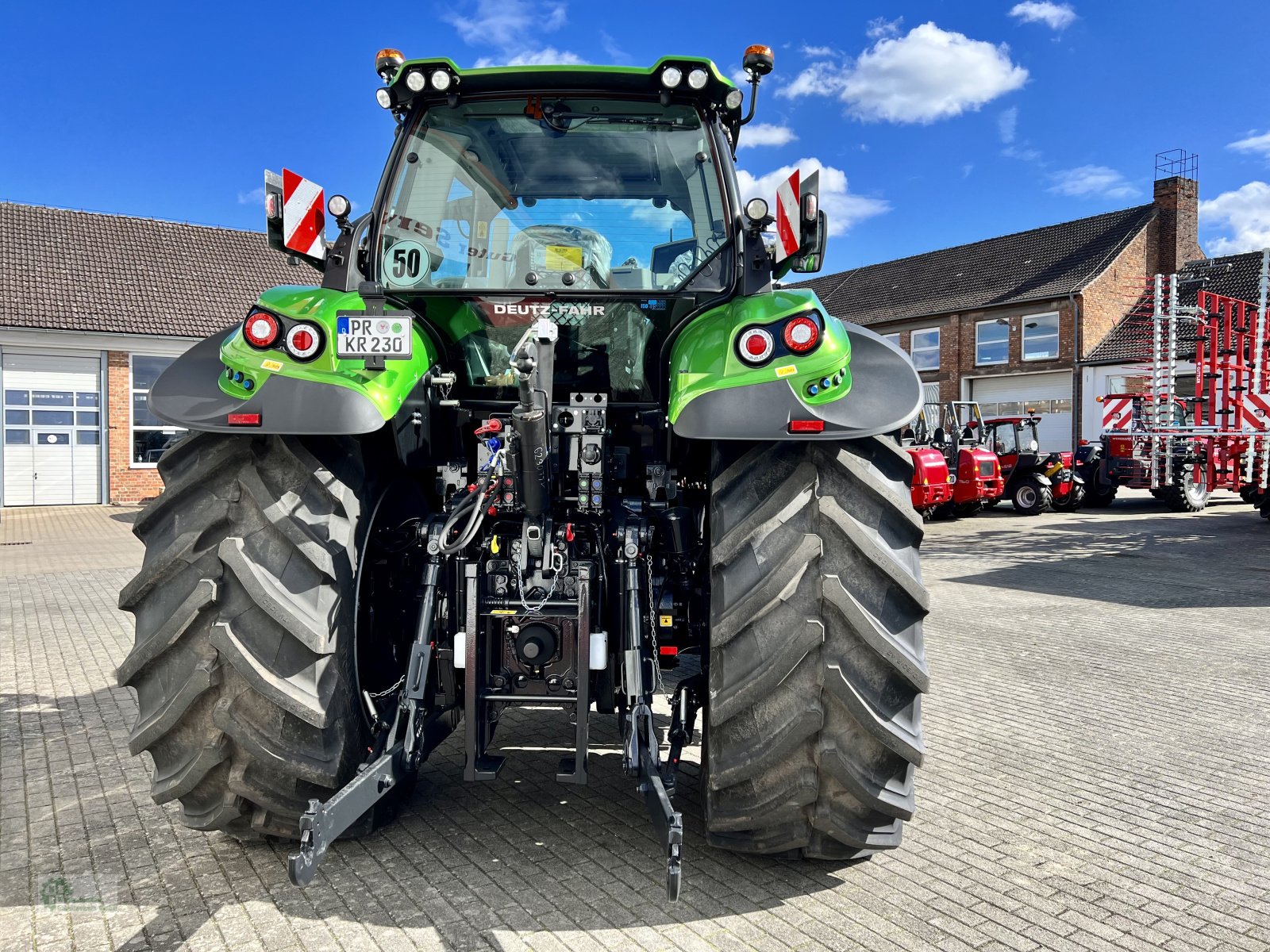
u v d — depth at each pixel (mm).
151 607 2486
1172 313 14477
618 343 3125
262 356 2514
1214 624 6926
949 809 3314
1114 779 3635
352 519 2586
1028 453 16984
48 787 3486
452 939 2363
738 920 2473
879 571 2393
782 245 2830
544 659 2709
